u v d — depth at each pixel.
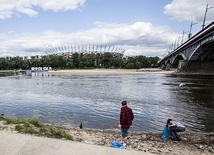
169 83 60.56
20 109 26.19
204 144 12.37
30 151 5.69
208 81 65.69
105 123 19.42
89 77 93.81
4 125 11.78
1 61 190.62
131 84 59.00
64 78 87.69
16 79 85.50
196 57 103.62
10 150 5.79
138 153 5.49
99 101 31.78
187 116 21.91
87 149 5.70
